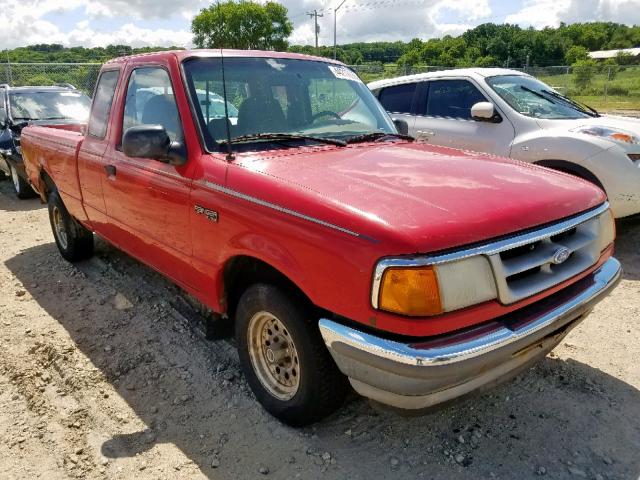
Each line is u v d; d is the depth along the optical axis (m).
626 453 2.74
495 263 2.27
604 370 3.49
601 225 2.87
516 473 2.62
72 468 2.72
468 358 2.18
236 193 2.82
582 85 28.45
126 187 3.80
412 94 7.32
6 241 6.61
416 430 2.93
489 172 2.88
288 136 3.37
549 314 2.47
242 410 3.14
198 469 2.70
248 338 3.05
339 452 2.78
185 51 3.55
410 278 2.13
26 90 10.08
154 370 3.57
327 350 2.65
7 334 4.11
